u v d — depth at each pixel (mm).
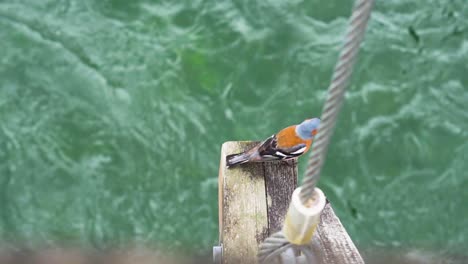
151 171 14719
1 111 15227
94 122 15109
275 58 15633
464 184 14406
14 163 14773
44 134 15000
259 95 15336
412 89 15258
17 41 15891
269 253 4004
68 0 16562
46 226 14117
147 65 15648
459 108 15047
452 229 14156
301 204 3625
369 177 14609
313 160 3256
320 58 15516
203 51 15781
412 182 14531
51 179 14648
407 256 13836
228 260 4980
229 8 16234
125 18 16297
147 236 14086
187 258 13656
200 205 14430
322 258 4887
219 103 15289
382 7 16234
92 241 13883
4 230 13953
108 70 15602
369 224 14297
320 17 15969
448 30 15844
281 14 16016
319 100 15211
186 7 16297
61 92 15398
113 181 14633
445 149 14680
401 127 14906
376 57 15609
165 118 15148
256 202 5422
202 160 14797
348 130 14961
